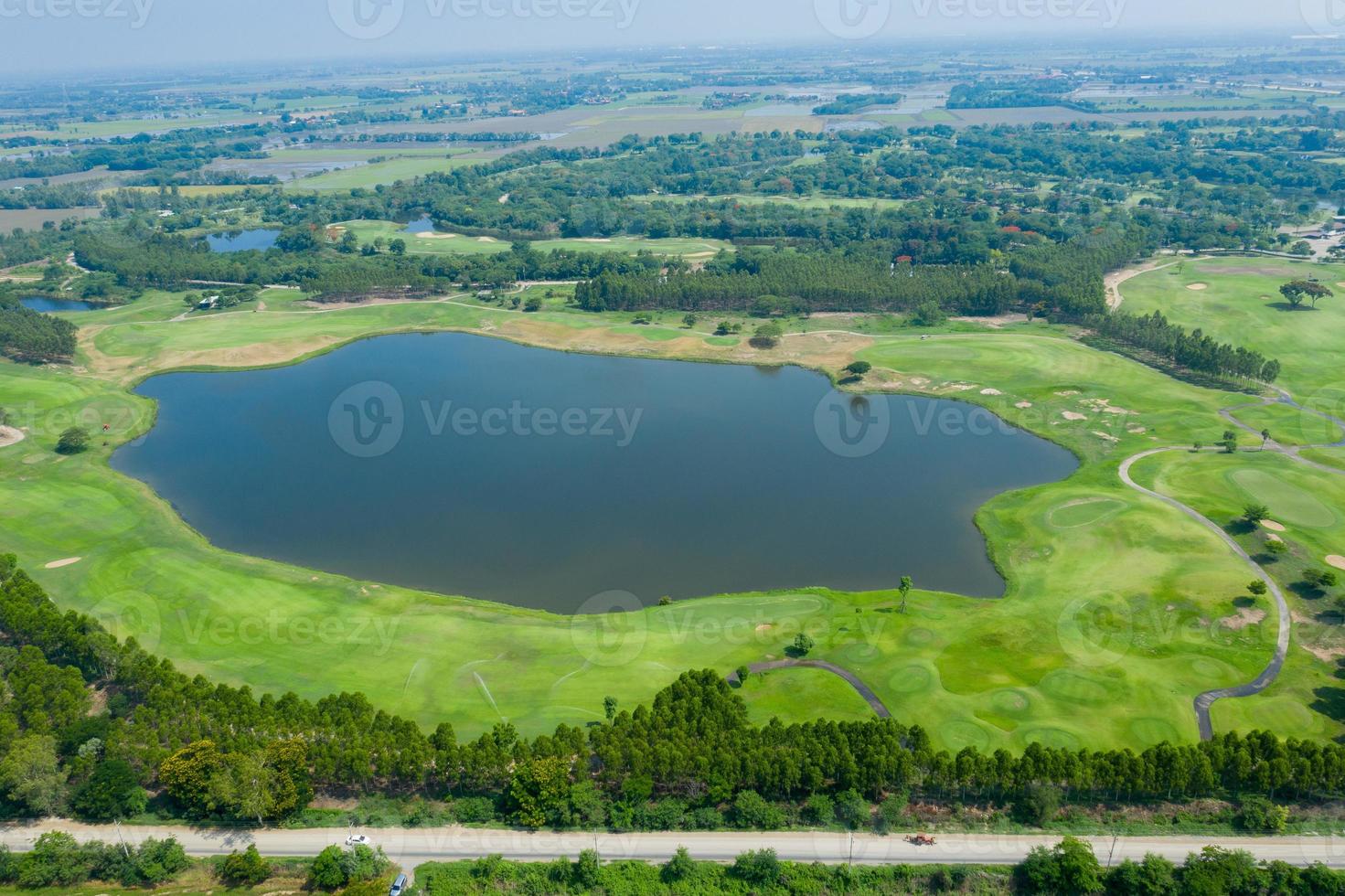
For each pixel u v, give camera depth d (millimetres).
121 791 101125
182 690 112312
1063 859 89812
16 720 111375
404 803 103125
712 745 103812
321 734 107438
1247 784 101750
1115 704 115938
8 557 142875
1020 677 121750
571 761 106125
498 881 92000
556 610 141125
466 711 116438
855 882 91125
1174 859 93000
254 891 91438
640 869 92688
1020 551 154625
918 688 119688
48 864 93375
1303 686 118438
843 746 102250
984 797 102000
